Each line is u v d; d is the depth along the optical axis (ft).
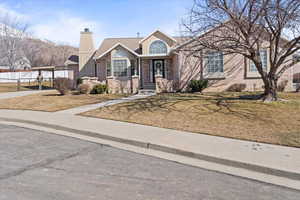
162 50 72.02
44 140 22.94
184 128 25.98
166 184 13.46
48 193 12.15
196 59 59.41
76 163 16.62
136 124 28.40
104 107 39.73
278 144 20.16
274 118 28.76
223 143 20.63
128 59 73.51
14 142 22.03
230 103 38.40
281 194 12.50
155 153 19.39
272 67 37.86
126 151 19.76
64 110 38.91
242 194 12.42
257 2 32.68
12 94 67.41
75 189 12.64
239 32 40.63
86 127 26.91
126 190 12.62
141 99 47.44
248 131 24.20
